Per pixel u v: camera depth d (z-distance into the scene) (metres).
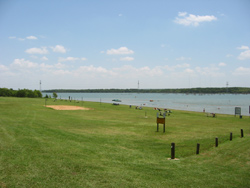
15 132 21.92
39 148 16.08
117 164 13.68
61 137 21.72
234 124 41.91
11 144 16.53
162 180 11.18
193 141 23.92
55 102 98.50
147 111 71.56
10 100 89.38
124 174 11.74
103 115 52.00
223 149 18.23
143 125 36.19
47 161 13.03
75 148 17.16
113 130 29.80
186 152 18.38
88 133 26.05
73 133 24.97
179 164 14.38
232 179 11.58
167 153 18.22
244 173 12.49
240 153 16.62
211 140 24.09
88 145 18.95
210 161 15.06
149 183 10.66
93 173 11.58
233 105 124.88
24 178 10.36
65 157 14.23
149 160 15.35
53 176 10.84
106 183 10.38
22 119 33.84
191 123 42.09
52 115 44.00
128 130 30.48
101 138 23.38
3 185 9.51
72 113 53.06
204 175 12.12
